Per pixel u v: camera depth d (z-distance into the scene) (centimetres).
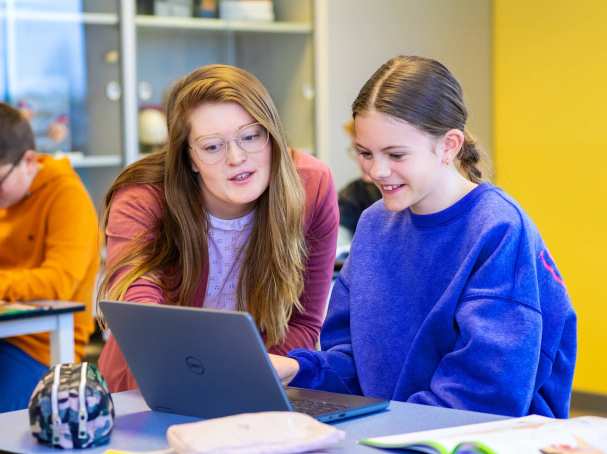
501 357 163
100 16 476
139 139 486
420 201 184
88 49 480
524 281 169
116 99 479
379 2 588
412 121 171
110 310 159
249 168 188
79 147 482
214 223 207
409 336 184
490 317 166
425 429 146
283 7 515
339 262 371
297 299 211
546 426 138
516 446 128
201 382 154
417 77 174
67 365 149
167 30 492
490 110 616
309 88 518
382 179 174
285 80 515
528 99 473
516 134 479
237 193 188
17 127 324
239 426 134
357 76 585
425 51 603
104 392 145
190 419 159
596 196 454
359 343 190
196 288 207
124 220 203
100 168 485
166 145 205
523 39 472
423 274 183
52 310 297
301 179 212
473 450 128
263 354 142
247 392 149
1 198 330
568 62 457
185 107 189
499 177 486
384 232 195
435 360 178
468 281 173
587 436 133
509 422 145
